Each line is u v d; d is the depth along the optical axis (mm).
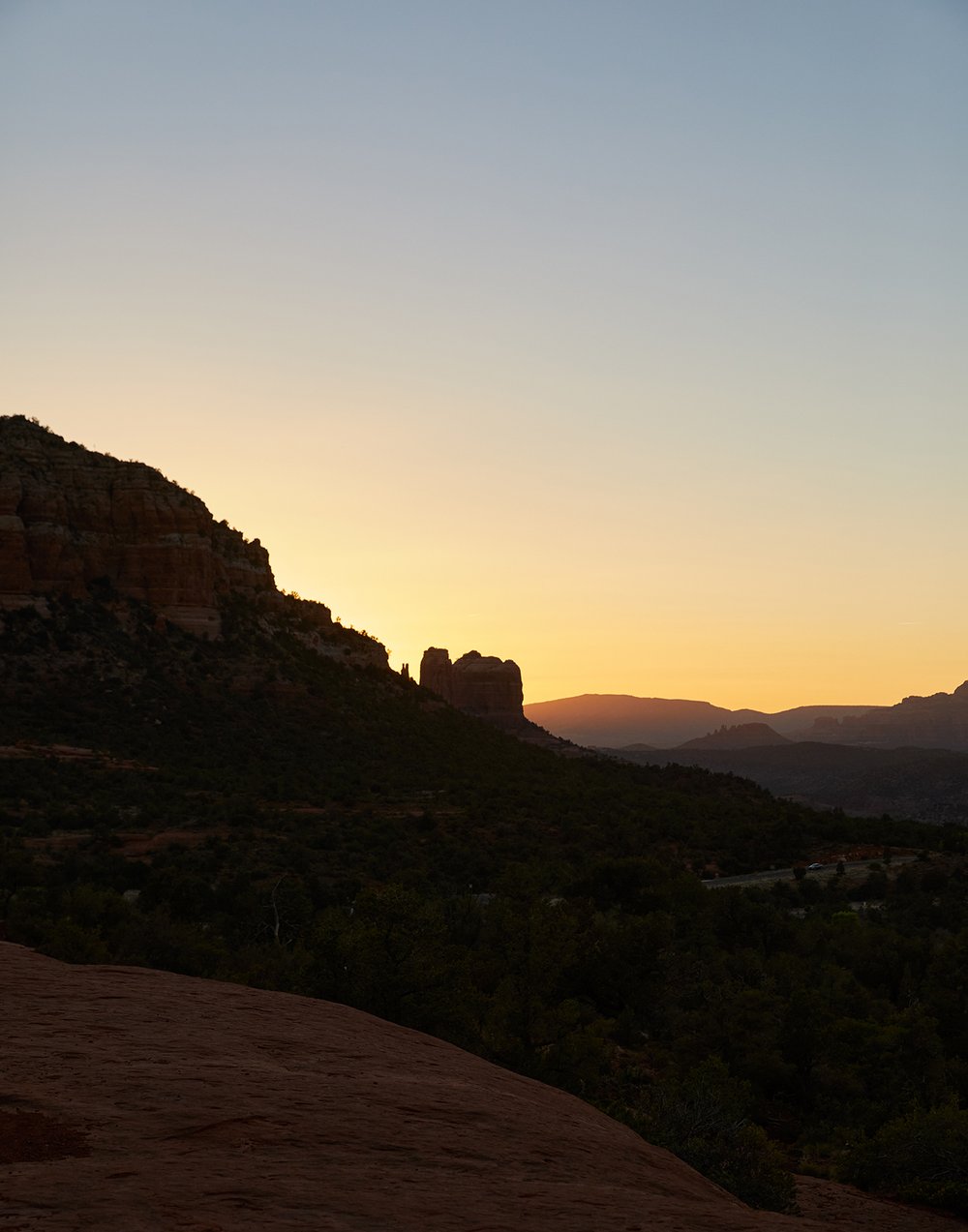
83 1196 6871
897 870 99562
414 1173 8445
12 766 84500
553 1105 13008
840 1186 30328
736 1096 34281
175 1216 6730
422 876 72375
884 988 62312
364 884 68688
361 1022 15008
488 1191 8195
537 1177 9062
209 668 115750
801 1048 44438
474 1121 10422
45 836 71188
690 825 113625
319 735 112938
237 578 135750
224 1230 6559
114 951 41219
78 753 90938
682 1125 26406
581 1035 33344
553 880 77688
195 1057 10984
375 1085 11016
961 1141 29938
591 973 52375
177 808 82312
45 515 115812
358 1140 9008
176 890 58625
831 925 72250
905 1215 26703
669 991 52906
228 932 55094
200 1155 8016
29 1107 8719
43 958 16453
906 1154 30234
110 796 82875
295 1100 9766
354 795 97812
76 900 48188
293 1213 7047
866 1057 45219
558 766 134500
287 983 37375
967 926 71812
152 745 98000
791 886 90500
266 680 118312
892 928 73375
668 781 153625
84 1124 8406
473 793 105938
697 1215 8328
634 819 110250
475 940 49406
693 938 65500
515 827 94062
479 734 138875
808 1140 39375
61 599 113188
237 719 108875
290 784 95750
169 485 127438
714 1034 45500
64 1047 10719
